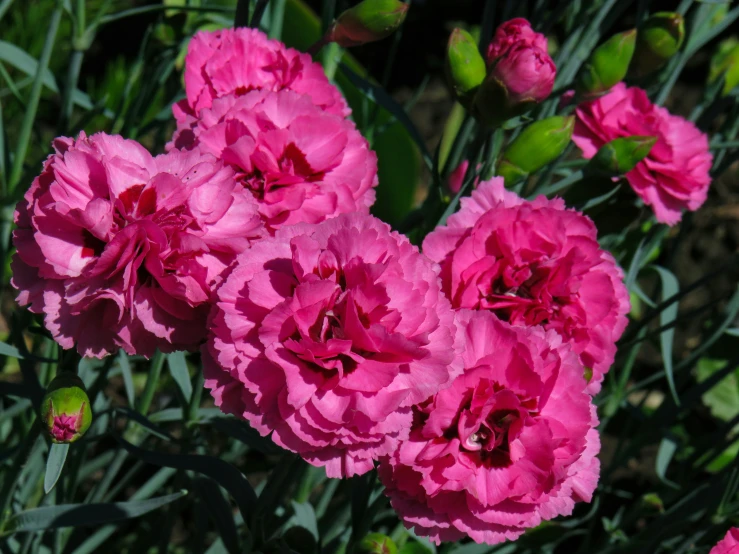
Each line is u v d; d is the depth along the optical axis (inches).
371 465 14.9
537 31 18.9
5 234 18.9
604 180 18.0
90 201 14.9
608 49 17.8
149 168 15.3
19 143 18.6
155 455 16.4
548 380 15.5
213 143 16.0
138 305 15.0
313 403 14.6
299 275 14.8
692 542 18.7
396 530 18.9
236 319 14.8
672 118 18.9
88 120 18.4
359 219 15.1
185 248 14.9
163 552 18.5
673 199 18.6
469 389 15.5
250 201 15.4
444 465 15.4
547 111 18.7
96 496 19.1
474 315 15.5
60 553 18.9
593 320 16.4
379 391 14.7
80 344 15.0
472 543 18.2
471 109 17.2
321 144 16.1
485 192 16.5
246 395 14.8
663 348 19.0
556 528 17.6
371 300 14.7
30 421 19.2
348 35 17.6
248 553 16.6
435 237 16.2
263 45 16.9
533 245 16.2
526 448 15.4
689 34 19.6
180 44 18.9
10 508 17.8
